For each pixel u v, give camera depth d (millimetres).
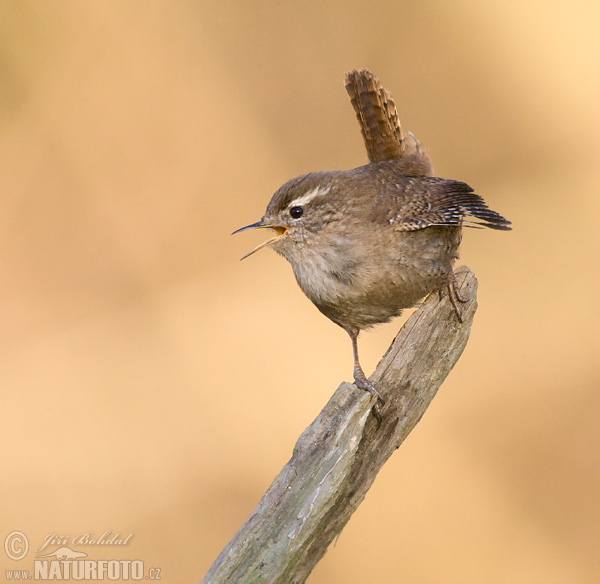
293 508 5035
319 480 5098
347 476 5188
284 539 4953
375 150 7832
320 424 5285
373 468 5859
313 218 6930
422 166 7762
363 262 6793
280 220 7062
